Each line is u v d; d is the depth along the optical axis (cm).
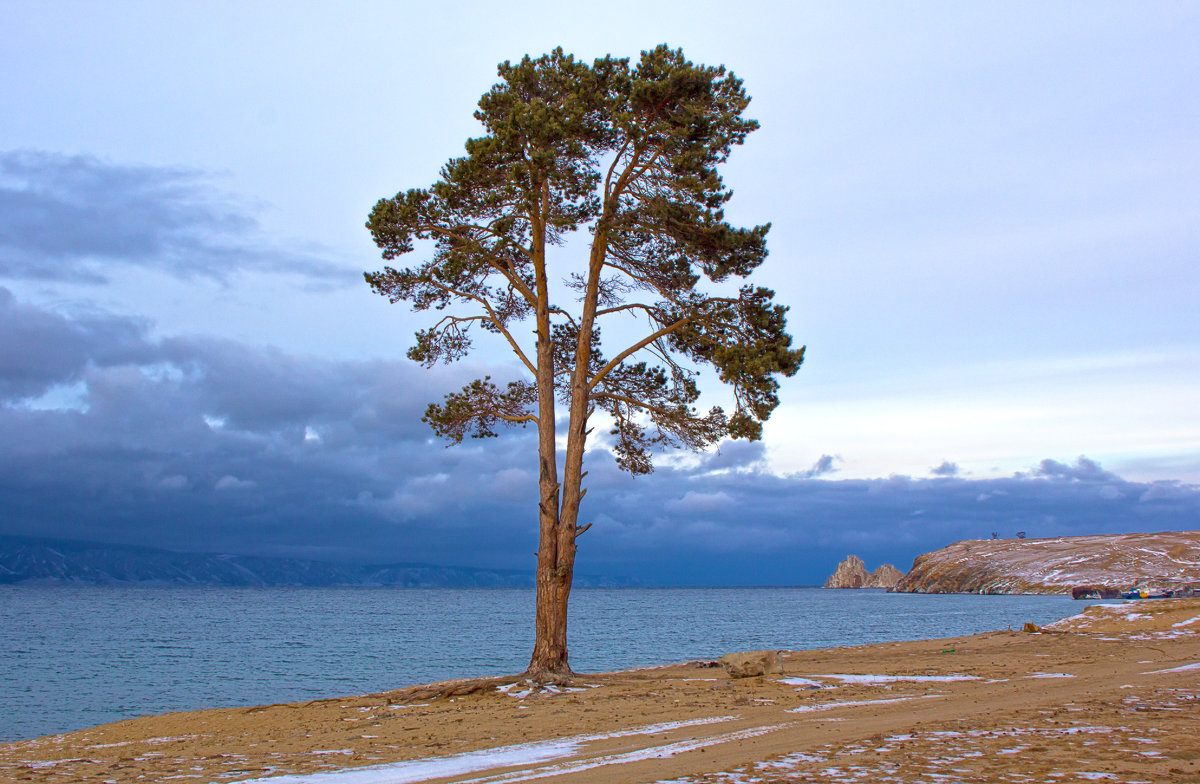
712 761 984
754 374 2030
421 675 4241
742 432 2131
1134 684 1647
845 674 2055
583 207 2172
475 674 4238
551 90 2228
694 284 2317
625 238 2219
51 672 4553
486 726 1468
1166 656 2322
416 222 2227
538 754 1134
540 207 2222
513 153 2073
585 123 2191
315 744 1381
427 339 2377
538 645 2089
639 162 2227
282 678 4169
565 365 2453
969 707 1402
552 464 2164
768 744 1101
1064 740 987
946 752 944
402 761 1142
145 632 8156
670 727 1327
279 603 18500
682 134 2094
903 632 7262
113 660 5216
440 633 7912
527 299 2295
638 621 9894
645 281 2316
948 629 7694
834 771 866
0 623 9750
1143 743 947
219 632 8131
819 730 1210
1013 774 805
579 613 12725
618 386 2452
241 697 3528
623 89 2194
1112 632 3303
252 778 1050
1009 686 1728
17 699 3541
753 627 8306
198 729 1722
